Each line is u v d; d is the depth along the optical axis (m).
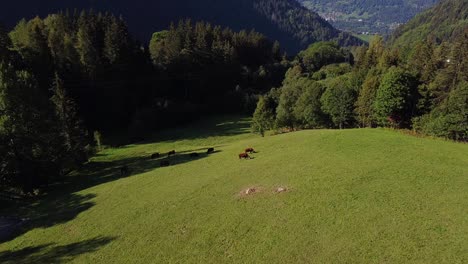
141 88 127.50
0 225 51.47
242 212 43.16
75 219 49.75
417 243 33.09
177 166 67.25
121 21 129.12
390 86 83.56
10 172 62.91
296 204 42.88
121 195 55.75
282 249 35.31
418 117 82.94
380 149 59.03
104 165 80.75
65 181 71.38
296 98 114.19
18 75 70.38
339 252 33.50
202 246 38.03
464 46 92.12
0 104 64.00
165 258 37.12
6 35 96.75
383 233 35.16
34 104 68.75
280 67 171.62
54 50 109.56
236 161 63.97
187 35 147.00
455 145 61.25
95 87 112.31
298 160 58.25
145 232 42.62
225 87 154.75
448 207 38.50
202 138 105.81
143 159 80.31
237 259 35.09
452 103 75.44
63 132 79.38
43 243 44.62
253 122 103.44
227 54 155.62
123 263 37.50
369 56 127.94
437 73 96.12
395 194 42.41
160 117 121.44
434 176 46.56
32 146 65.75
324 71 162.88
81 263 38.69
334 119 99.75
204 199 48.66
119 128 116.94
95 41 118.25
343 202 41.78
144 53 132.38
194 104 136.62
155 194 53.50
